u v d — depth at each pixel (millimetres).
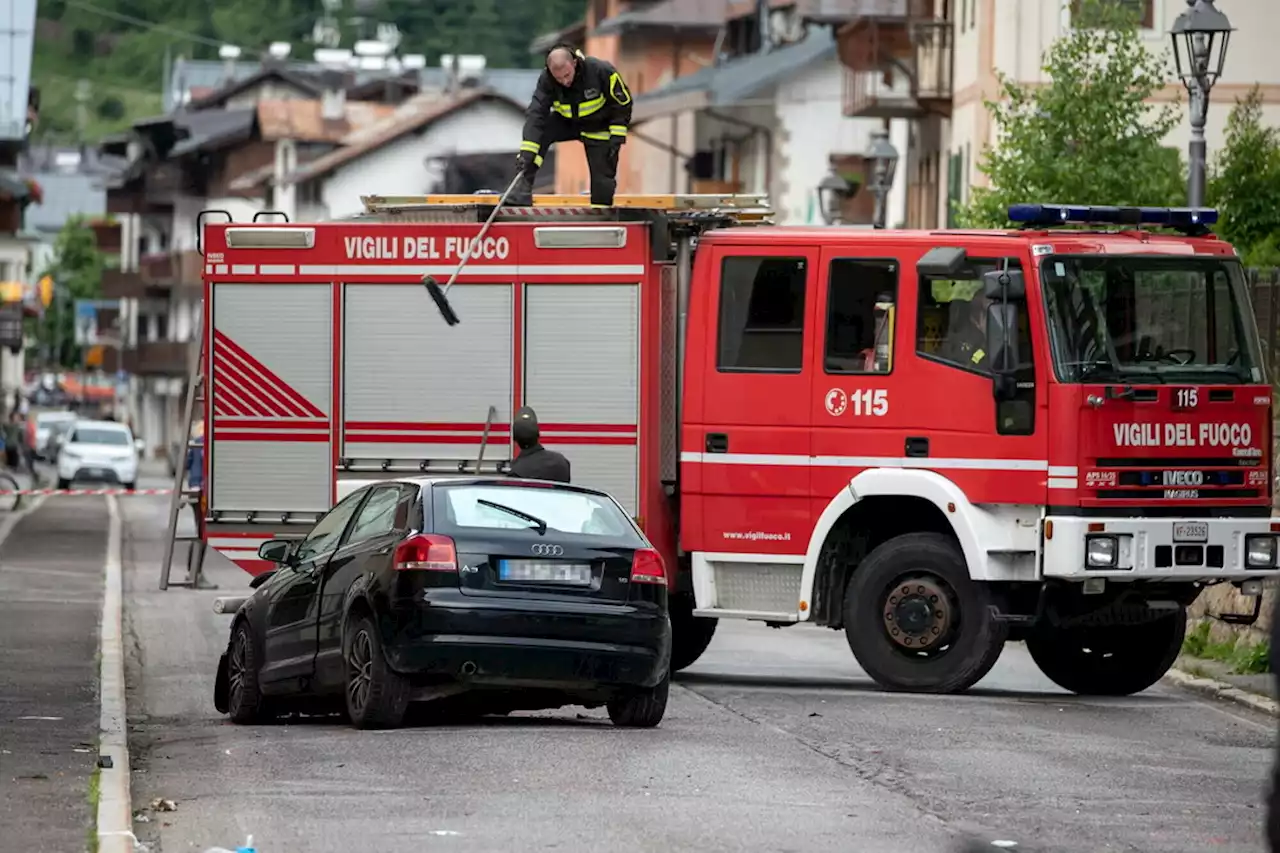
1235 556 41656
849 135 165375
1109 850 24828
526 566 33969
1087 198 69688
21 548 87875
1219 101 101125
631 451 44875
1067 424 41000
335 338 46031
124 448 165125
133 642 52500
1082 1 72375
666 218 44906
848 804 27703
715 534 43812
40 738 33000
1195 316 41875
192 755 32312
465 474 45500
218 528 46500
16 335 161250
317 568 36156
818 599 43406
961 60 110812
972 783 29875
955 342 42094
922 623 42312
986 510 41844
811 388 43094
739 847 24422
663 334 45062
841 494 42812
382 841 24688
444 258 45531
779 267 43438
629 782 29141
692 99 167375
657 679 34625
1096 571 40938
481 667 33594
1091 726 37344
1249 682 44719
